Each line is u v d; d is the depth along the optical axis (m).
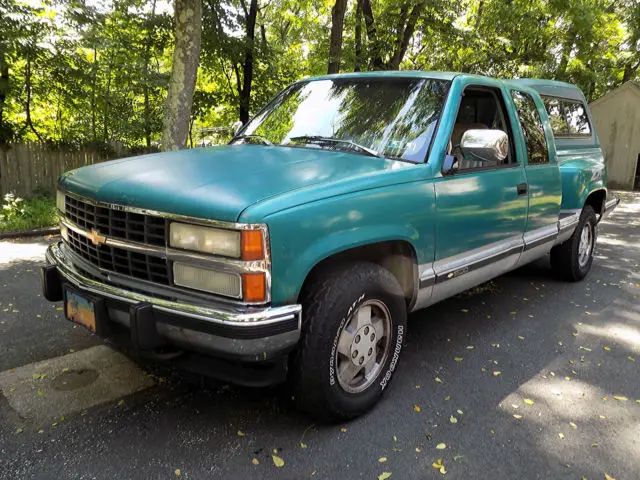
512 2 16.34
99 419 2.76
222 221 2.22
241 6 14.67
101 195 2.63
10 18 9.37
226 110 15.20
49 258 3.14
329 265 2.71
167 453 2.50
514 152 3.98
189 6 8.11
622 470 2.52
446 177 3.19
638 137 17.48
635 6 18.98
